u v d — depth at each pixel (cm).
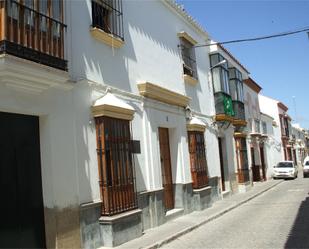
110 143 957
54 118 820
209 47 1952
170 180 1395
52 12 800
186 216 1371
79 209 859
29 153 785
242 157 2333
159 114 1288
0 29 659
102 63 1009
